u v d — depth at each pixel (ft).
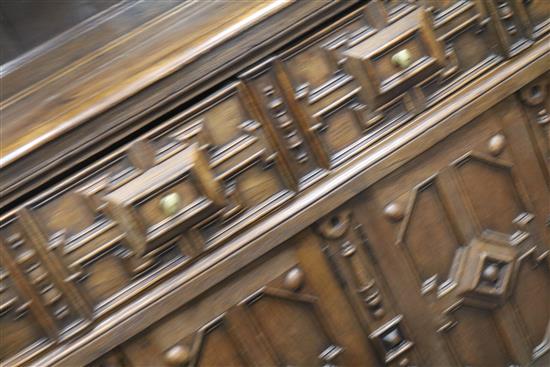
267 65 5.91
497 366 6.72
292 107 6.00
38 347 5.79
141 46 5.82
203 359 6.06
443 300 6.48
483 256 6.51
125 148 5.76
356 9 6.05
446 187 6.37
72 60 5.81
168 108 5.79
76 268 5.78
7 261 5.68
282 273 6.12
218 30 5.83
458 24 6.23
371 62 6.06
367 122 6.15
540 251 6.67
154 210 5.82
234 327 6.09
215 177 5.90
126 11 5.86
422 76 6.19
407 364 6.47
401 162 6.20
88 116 5.65
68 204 5.73
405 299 6.40
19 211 5.65
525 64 6.36
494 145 6.41
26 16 5.85
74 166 5.73
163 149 5.82
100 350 5.84
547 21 6.42
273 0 5.88
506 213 6.56
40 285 5.74
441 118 6.24
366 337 6.36
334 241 6.18
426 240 6.39
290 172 6.05
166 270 5.92
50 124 5.67
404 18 6.12
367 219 6.23
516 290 6.64
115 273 5.86
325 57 6.03
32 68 5.80
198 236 5.94
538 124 6.50
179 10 5.86
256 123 5.95
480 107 6.31
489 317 6.63
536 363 6.77
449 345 6.56
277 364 6.21
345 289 6.26
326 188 6.09
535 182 6.58
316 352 6.28
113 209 5.77
